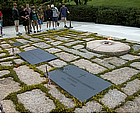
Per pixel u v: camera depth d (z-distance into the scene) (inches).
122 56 272.1
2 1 520.1
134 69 227.5
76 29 460.1
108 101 167.6
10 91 184.5
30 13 424.5
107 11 517.0
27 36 389.7
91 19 561.9
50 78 204.2
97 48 287.0
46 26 505.0
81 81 197.8
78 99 169.5
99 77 205.9
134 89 185.6
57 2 608.4
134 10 473.7
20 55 273.7
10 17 532.4
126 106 161.0
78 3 662.5
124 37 375.9
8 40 363.6
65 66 234.5
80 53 281.7
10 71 224.7
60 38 367.6
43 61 251.8
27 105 162.2
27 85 193.5
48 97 173.2
